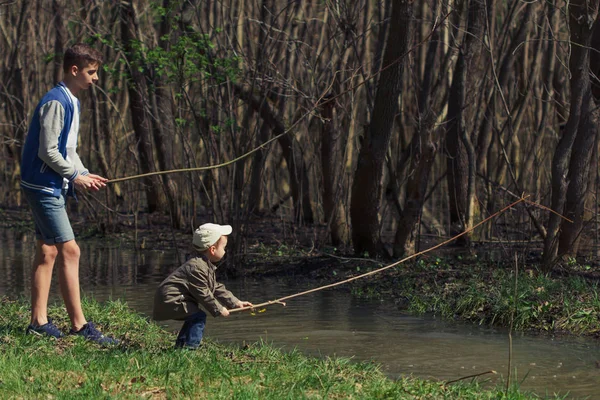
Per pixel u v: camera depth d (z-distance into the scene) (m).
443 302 11.65
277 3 20.62
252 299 12.50
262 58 16.62
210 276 7.71
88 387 6.11
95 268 16.05
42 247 8.13
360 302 12.24
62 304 11.02
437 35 17.58
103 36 19.19
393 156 22.80
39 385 6.23
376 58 16.97
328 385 6.48
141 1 23.58
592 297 11.07
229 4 20.55
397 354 8.62
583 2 13.34
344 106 17.53
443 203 24.11
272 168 25.62
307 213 22.34
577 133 14.02
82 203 26.89
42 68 30.75
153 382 6.45
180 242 20.03
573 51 13.62
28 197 7.95
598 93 14.50
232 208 15.92
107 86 26.94
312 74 17.33
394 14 14.67
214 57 16.52
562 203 13.81
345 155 17.27
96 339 8.14
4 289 13.19
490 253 15.57
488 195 18.98
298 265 15.73
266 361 7.46
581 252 15.23
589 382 7.48
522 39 19.31
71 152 8.14
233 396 5.98
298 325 10.30
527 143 22.78
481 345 9.16
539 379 7.60
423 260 15.07
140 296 12.57
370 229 15.72
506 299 10.84
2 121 30.08
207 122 16.78
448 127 19.06
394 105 15.12
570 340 9.49
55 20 26.72
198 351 7.72
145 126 22.06
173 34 18.58
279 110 19.42
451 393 6.61
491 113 17.22
